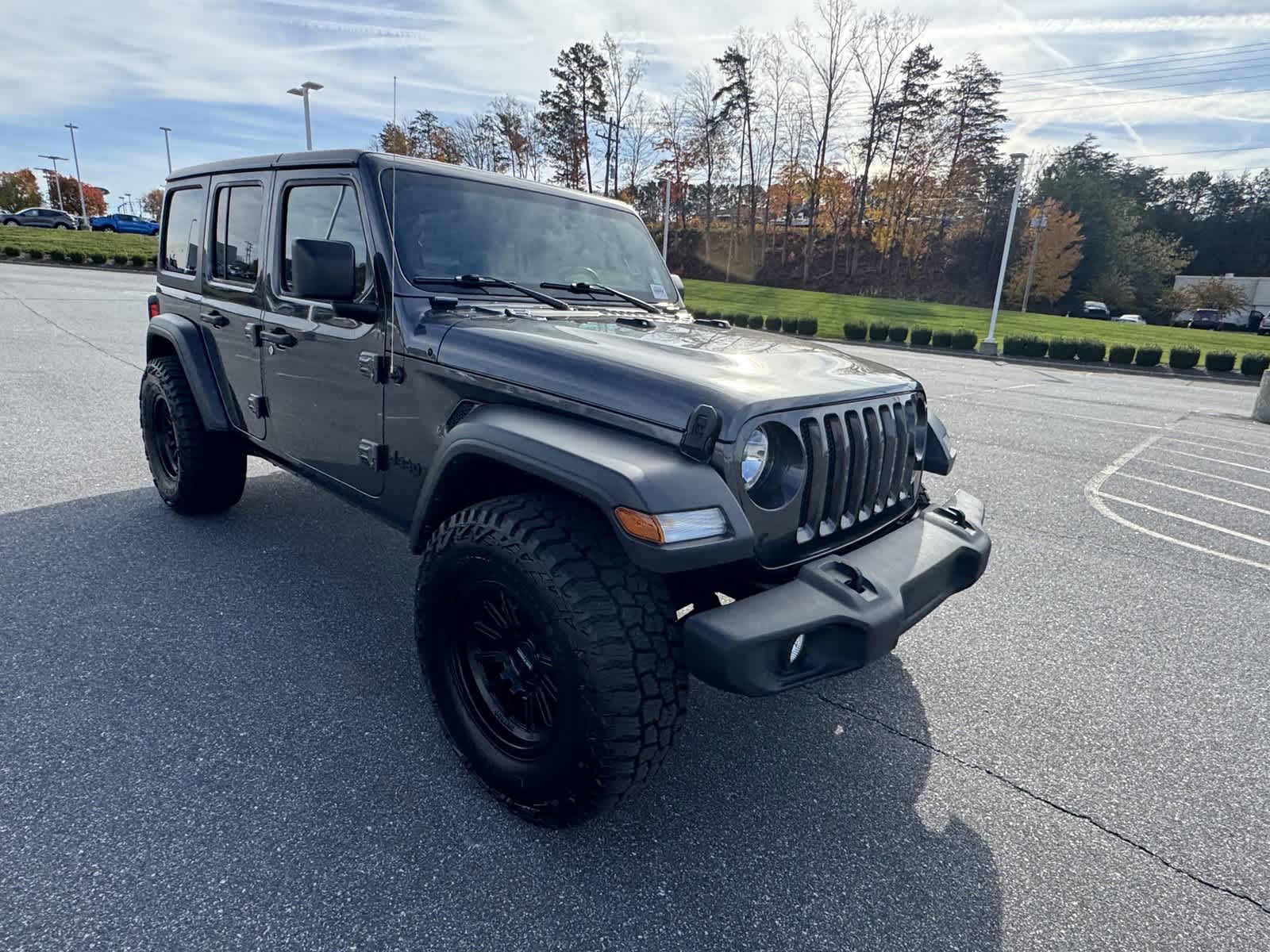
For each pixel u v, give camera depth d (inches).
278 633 122.2
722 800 90.2
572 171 2213.3
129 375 347.6
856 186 2086.6
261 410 133.8
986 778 97.5
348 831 80.2
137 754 90.6
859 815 89.0
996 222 2374.5
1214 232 3011.8
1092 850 85.2
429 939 67.6
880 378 98.4
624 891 74.9
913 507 106.3
